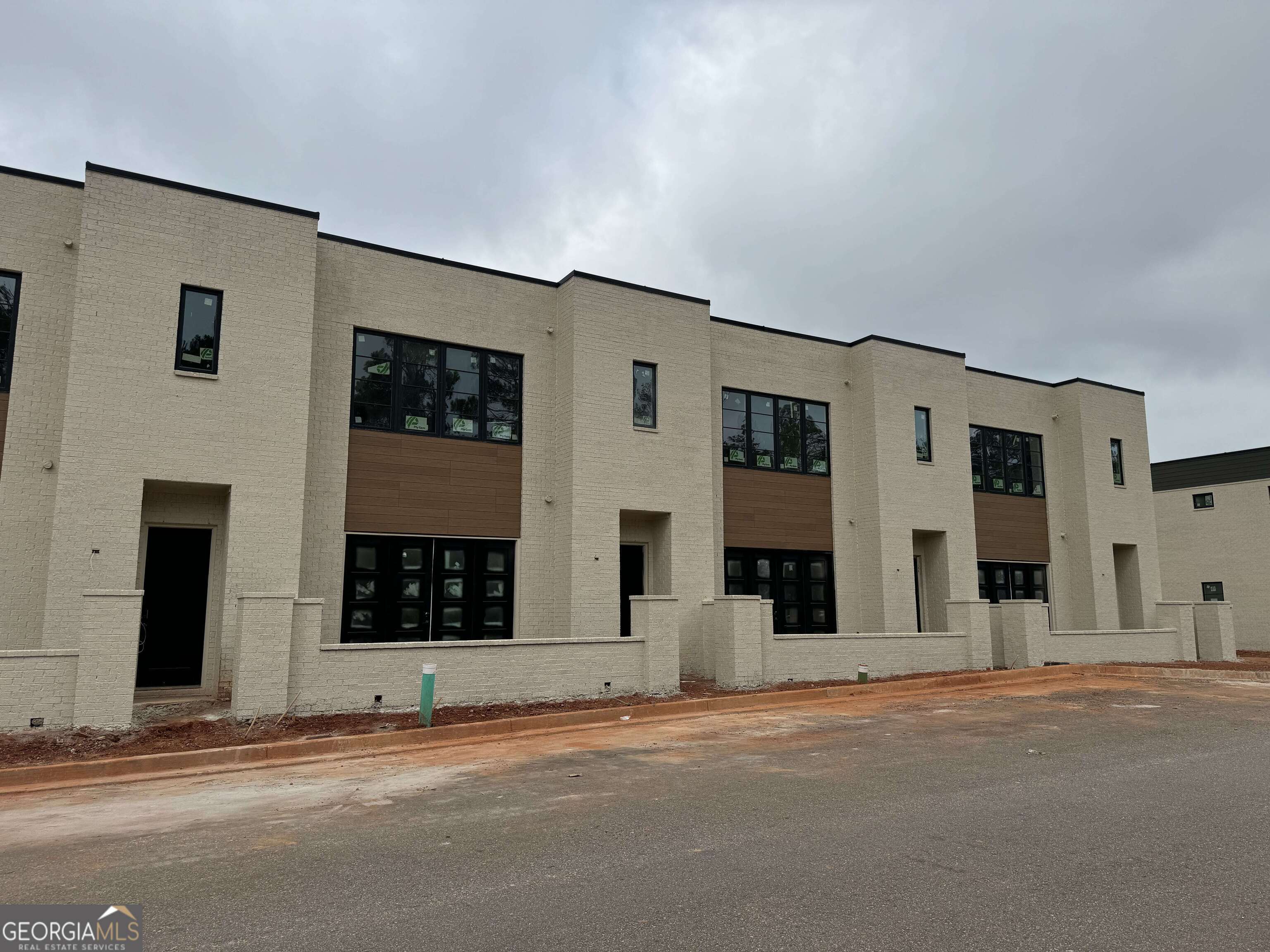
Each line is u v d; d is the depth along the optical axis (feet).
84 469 38.52
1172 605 74.74
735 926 14.89
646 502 54.65
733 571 61.72
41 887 17.30
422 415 50.88
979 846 19.57
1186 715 41.47
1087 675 61.82
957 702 46.93
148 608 42.11
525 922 15.14
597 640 44.75
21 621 38.65
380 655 39.27
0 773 27.53
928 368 69.67
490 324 53.52
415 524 49.67
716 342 62.75
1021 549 76.48
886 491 65.62
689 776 27.68
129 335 40.11
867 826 21.35
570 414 53.06
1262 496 93.50
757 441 63.82
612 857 18.90
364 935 14.61
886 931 14.58
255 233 43.57
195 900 16.42
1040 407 80.23
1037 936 14.38
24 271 40.52
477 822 22.09
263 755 31.37
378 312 49.93
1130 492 81.35
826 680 53.31
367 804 24.29
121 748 31.19
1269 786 25.84
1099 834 20.56
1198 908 15.65
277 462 42.63
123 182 40.75
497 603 51.93
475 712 39.60
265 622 36.63
